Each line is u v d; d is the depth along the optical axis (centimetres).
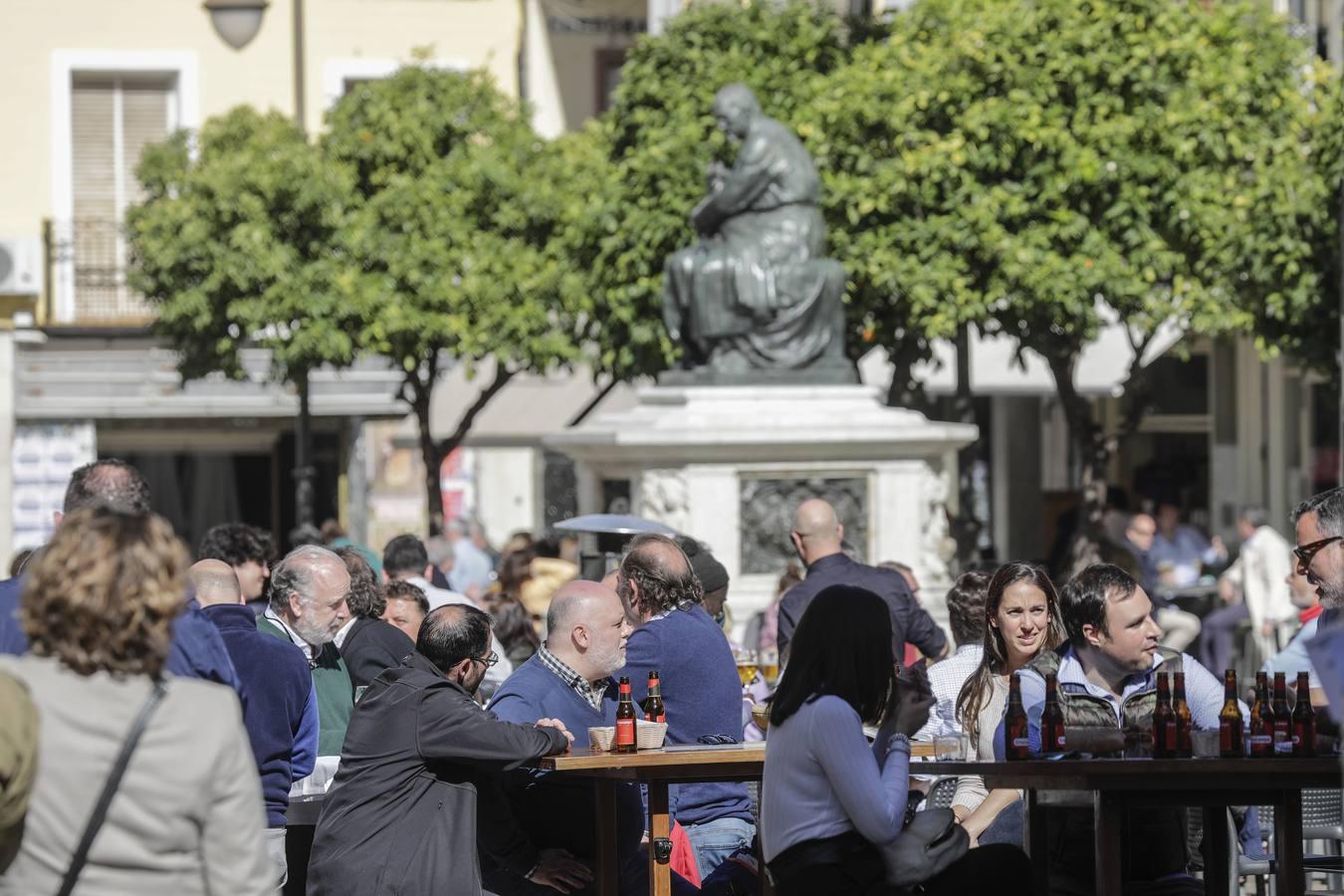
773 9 2948
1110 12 2595
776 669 1452
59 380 3856
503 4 4225
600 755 996
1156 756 902
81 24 4100
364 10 4181
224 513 3994
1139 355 2605
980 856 923
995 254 2525
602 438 2120
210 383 3872
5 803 641
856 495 2091
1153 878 1017
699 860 1161
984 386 3012
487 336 3041
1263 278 2414
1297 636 1302
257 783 678
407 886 1004
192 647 858
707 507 2062
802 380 2114
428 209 3134
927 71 2608
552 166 3241
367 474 4066
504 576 2120
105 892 653
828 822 873
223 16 4116
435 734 1008
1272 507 3650
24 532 3862
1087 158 2497
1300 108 2656
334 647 1223
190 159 3297
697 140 2698
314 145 3291
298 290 3058
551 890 1058
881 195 2552
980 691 1055
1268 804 902
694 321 2133
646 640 1161
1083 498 2623
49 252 3962
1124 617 1009
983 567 1366
